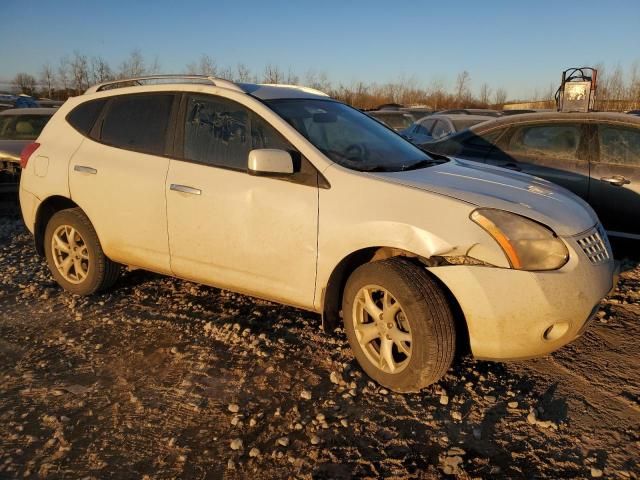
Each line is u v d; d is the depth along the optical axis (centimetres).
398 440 287
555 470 265
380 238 318
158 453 277
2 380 342
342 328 411
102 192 433
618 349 379
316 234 341
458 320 327
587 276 307
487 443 285
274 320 423
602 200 552
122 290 484
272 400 321
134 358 369
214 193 379
